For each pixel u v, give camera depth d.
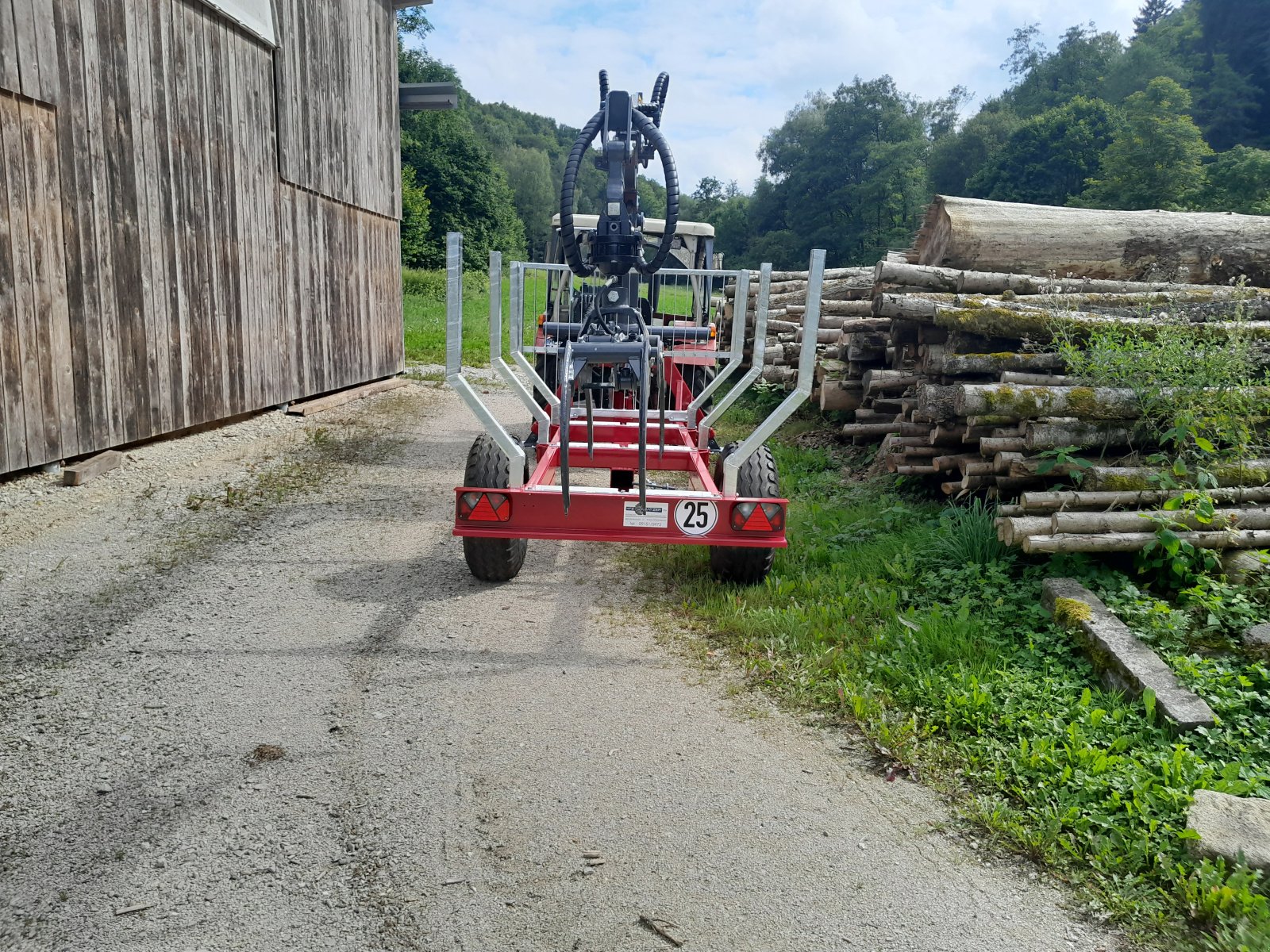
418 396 12.48
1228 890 2.31
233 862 2.48
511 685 3.65
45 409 6.29
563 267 5.37
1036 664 3.75
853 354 7.75
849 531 5.67
